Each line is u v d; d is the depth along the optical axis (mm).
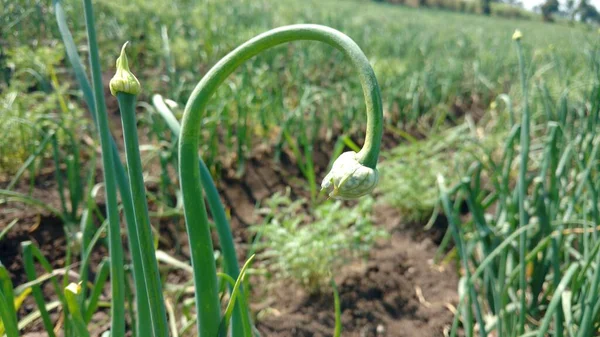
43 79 1004
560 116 755
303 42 1665
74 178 814
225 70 227
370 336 715
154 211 911
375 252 892
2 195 833
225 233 320
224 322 273
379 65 1603
